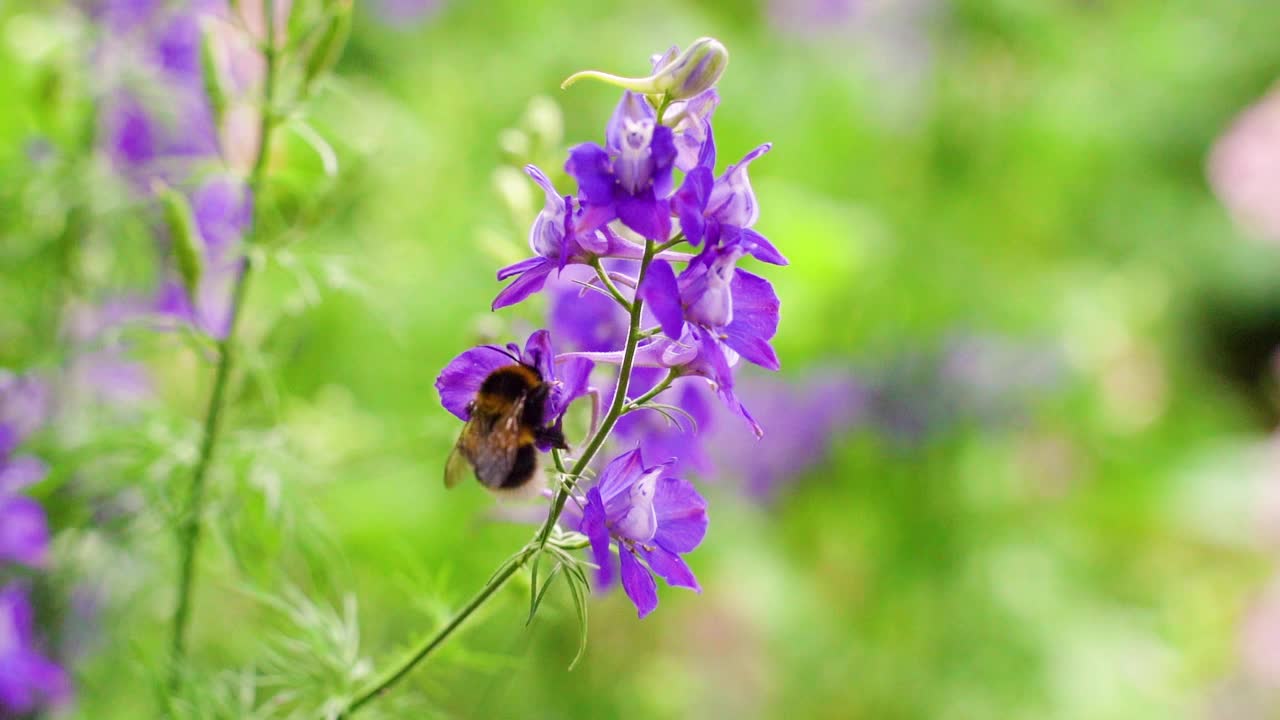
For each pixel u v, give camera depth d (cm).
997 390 82
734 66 90
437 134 81
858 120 91
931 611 80
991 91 89
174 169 54
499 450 43
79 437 53
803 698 75
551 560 49
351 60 90
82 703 54
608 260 48
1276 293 127
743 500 79
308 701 49
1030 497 89
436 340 71
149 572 54
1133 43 104
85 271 56
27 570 53
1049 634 80
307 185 51
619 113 41
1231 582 97
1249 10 119
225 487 50
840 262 79
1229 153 108
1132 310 99
